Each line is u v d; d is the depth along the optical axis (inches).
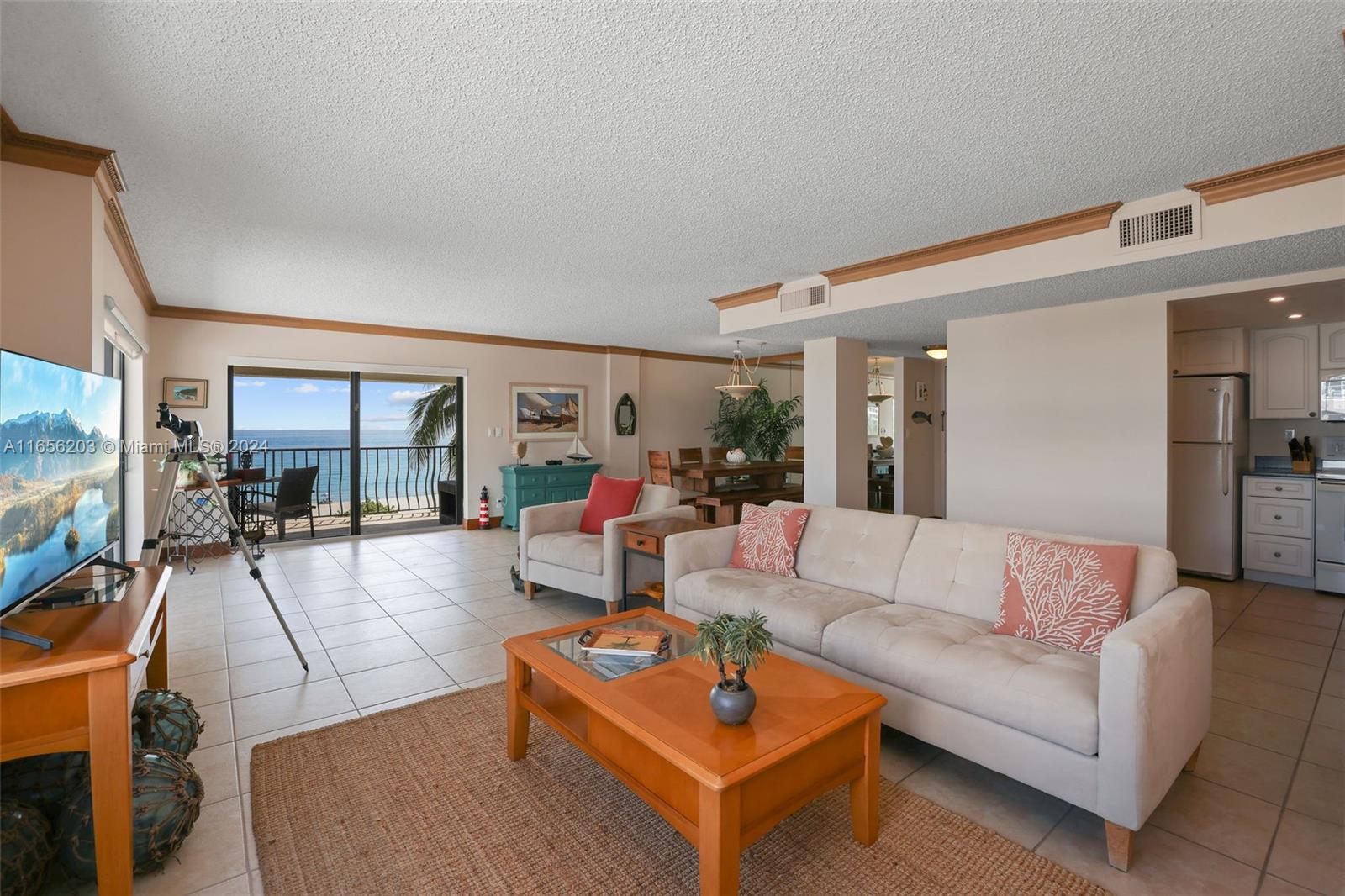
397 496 336.2
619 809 78.7
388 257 158.6
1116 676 67.4
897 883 66.0
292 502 250.7
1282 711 105.1
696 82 79.8
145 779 67.4
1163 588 87.1
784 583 121.0
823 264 168.7
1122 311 159.0
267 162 102.3
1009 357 179.2
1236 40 70.7
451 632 145.0
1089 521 164.7
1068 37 70.4
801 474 335.3
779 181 111.7
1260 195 109.1
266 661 126.2
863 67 76.5
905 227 138.6
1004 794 82.9
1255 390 201.2
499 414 301.7
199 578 194.7
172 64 74.7
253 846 71.6
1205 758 90.5
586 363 331.0
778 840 72.9
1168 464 153.6
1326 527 178.7
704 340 309.1
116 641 61.5
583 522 182.2
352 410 269.4
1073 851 71.6
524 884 65.7
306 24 67.2
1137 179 112.4
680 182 111.8
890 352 278.4
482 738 95.8
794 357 364.2
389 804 79.3
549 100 84.0
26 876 59.6
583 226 135.5
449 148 97.9
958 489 190.1
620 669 84.0
